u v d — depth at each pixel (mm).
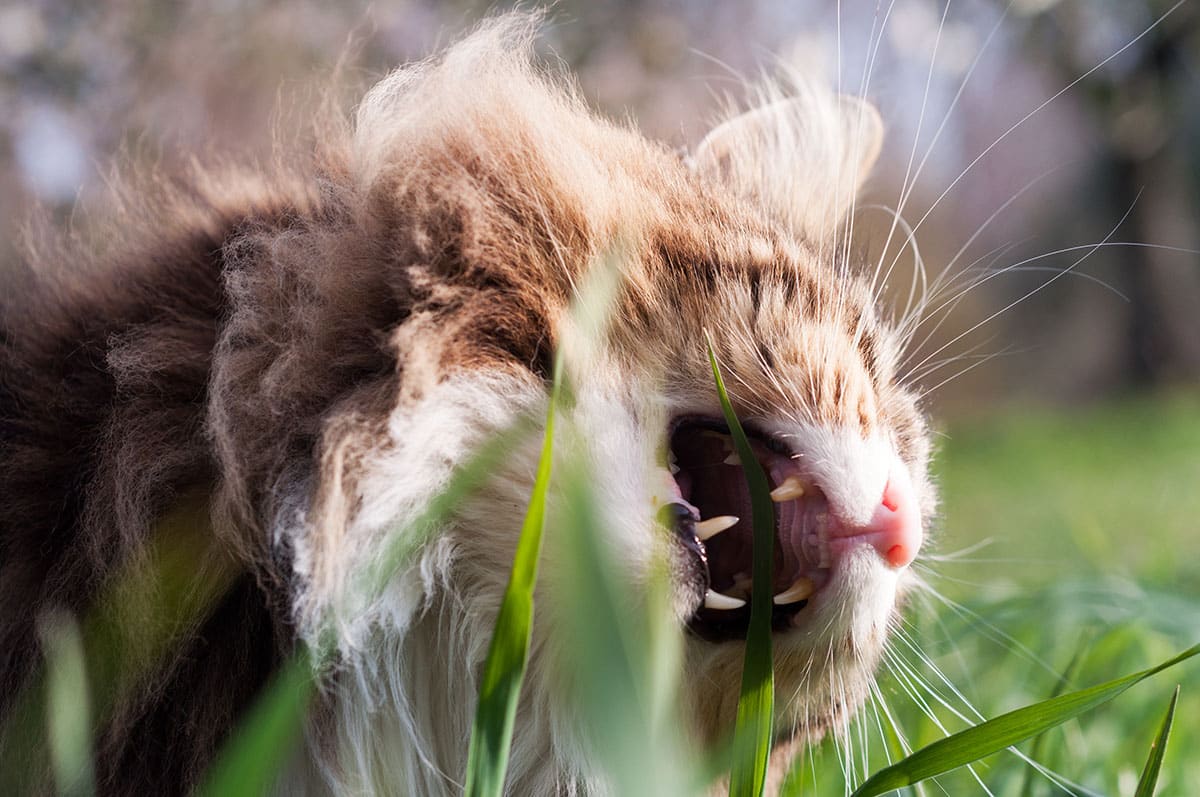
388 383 761
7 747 755
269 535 754
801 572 787
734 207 821
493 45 809
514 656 708
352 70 957
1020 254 3664
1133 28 2699
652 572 763
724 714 791
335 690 763
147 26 1348
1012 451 2701
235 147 1033
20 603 762
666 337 785
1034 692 876
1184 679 871
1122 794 821
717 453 794
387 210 776
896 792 786
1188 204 3832
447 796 780
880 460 790
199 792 756
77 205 885
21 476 766
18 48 1348
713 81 1404
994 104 2857
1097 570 958
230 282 772
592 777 776
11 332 789
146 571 753
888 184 990
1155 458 2416
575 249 782
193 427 765
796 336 792
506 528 769
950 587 943
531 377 772
